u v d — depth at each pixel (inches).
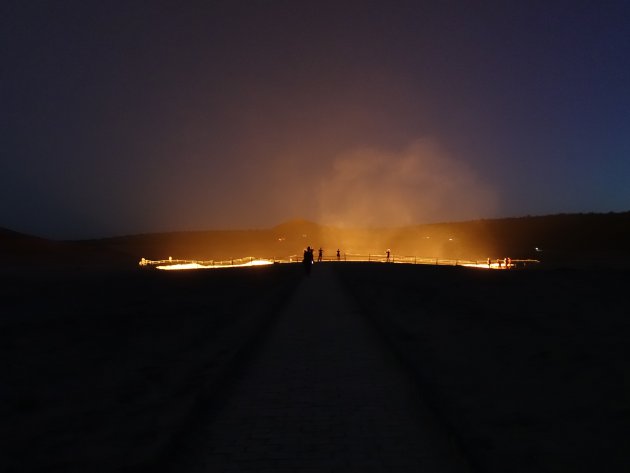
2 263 2218.3
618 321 572.4
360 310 704.4
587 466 222.8
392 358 431.2
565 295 809.5
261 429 277.4
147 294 917.8
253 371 393.1
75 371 398.0
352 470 229.5
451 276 1197.1
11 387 354.6
